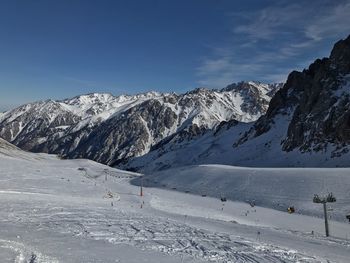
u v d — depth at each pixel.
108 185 114.31
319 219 66.75
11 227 26.88
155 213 50.12
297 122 168.12
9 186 76.12
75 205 47.53
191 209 70.75
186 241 25.12
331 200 59.50
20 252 18.58
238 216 69.25
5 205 41.47
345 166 120.94
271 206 81.81
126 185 128.12
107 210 43.84
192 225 35.69
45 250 19.38
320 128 150.75
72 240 22.95
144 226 31.27
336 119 146.38
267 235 33.62
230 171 121.00
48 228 27.50
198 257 20.45
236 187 103.31
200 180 122.44
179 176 137.12
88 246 21.30
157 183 139.62
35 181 89.75
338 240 35.44
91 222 31.94
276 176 100.25
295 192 85.31
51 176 109.31
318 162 135.62
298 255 22.14
